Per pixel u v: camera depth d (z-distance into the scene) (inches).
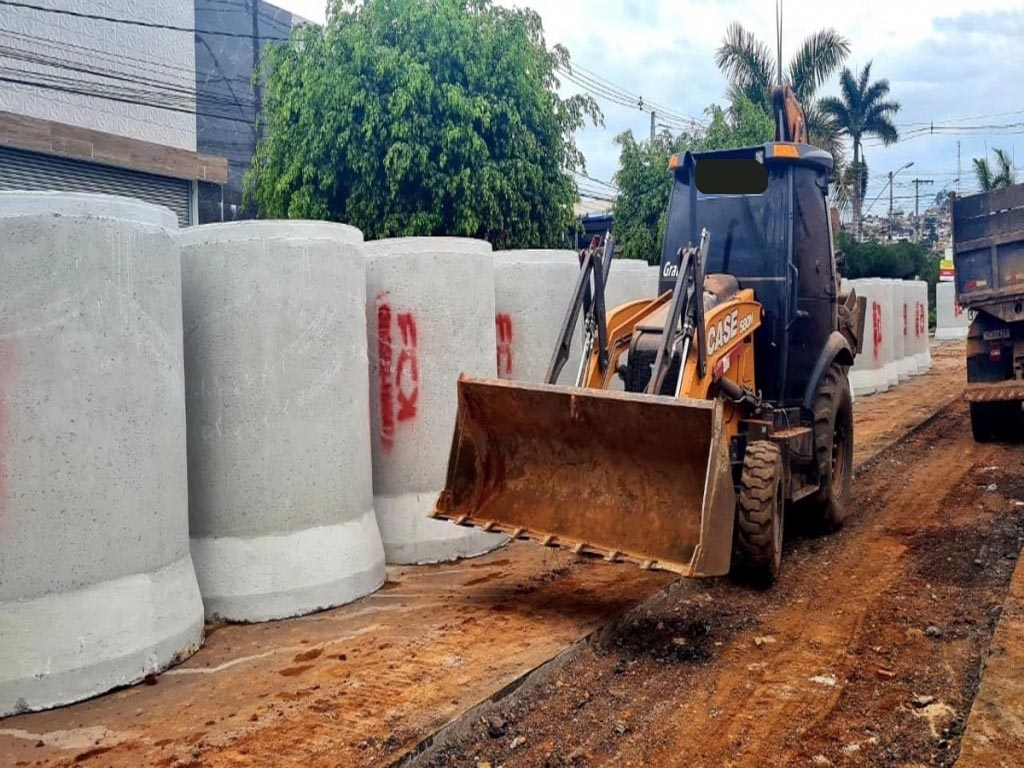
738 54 1005.2
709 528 196.9
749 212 282.4
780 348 277.6
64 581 181.8
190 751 156.9
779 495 249.4
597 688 188.7
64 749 159.6
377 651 200.5
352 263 243.8
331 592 231.0
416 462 275.6
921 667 195.5
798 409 289.4
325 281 234.7
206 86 839.1
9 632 175.9
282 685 183.6
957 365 885.2
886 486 373.7
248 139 868.6
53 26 624.1
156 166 666.8
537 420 226.7
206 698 178.9
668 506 213.5
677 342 231.8
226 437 225.8
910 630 217.0
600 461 225.1
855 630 218.5
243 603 221.8
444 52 491.8
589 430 219.8
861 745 162.9
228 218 840.9
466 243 283.4
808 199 288.2
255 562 224.4
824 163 289.9
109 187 642.8
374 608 231.6
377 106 476.7
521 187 516.1
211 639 211.9
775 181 281.4
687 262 227.5
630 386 242.2
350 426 241.4
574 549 214.2
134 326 192.1
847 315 323.0
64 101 634.8
